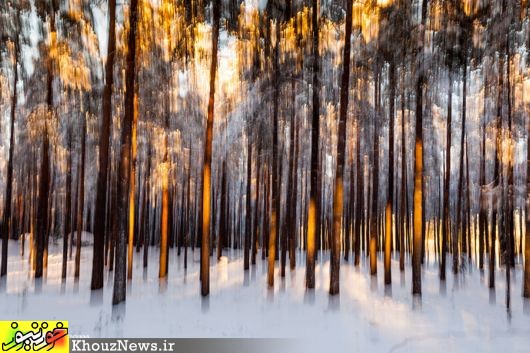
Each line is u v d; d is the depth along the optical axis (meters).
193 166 21.83
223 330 8.61
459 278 17.09
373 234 15.78
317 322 9.48
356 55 14.77
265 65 13.93
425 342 8.34
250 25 13.61
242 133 16.06
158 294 12.27
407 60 13.48
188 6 12.58
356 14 13.73
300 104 15.25
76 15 13.63
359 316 10.07
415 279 12.05
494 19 12.35
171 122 16.47
